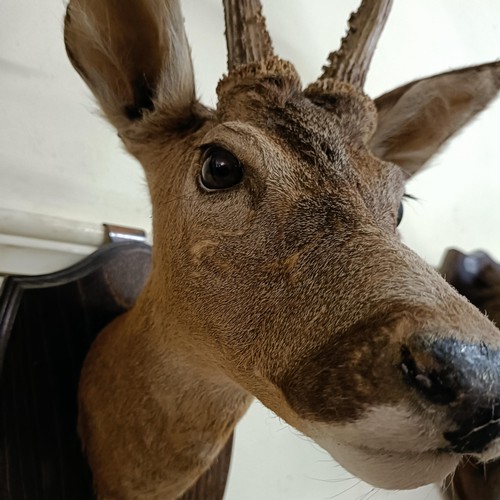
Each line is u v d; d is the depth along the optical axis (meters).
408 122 1.25
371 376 0.59
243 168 0.88
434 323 0.58
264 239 0.81
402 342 0.58
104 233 1.30
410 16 2.05
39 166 1.32
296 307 0.72
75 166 1.38
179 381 1.02
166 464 1.04
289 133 0.88
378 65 1.94
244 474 1.56
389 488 0.64
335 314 0.66
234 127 0.89
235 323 0.81
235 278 0.82
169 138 1.07
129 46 1.11
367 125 0.94
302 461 1.68
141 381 1.04
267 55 1.01
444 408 0.56
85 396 1.10
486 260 2.01
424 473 0.61
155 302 1.01
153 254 1.04
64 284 1.16
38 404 1.08
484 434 0.57
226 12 1.03
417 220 2.08
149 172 1.09
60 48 1.37
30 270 1.21
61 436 1.09
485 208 2.33
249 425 1.58
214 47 1.60
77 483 1.08
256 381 0.80
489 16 2.32
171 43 1.05
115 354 1.08
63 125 1.37
